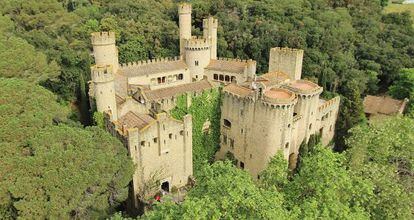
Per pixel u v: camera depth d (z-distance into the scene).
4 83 55.66
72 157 47.22
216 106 76.81
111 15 128.25
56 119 60.94
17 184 42.84
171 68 86.25
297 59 79.81
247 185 36.69
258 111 66.81
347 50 123.31
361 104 85.00
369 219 39.28
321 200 38.22
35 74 77.81
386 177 44.69
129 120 64.62
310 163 42.47
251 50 118.56
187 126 65.38
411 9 150.88
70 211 45.84
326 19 128.25
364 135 52.03
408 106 102.31
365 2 143.88
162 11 138.38
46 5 115.25
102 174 49.41
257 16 129.25
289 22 127.06
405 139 49.59
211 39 93.94
